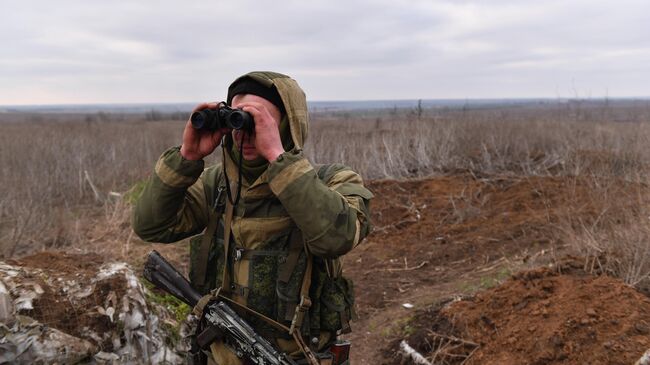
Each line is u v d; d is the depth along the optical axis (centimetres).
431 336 364
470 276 488
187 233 185
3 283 248
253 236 165
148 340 269
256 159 161
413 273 523
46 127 1748
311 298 167
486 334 343
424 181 813
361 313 448
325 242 149
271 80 160
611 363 276
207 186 186
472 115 1166
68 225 618
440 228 635
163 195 167
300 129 163
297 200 147
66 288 262
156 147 1245
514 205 668
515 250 526
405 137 961
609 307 309
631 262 358
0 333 233
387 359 368
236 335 166
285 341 168
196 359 184
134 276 283
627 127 943
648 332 285
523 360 306
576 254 423
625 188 584
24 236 568
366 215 167
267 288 165
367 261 565
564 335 302
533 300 348
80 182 846
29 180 790
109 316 259
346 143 941
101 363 249
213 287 177
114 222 624
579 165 778
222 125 157
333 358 172
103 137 1359
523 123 1079
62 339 241
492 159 911
